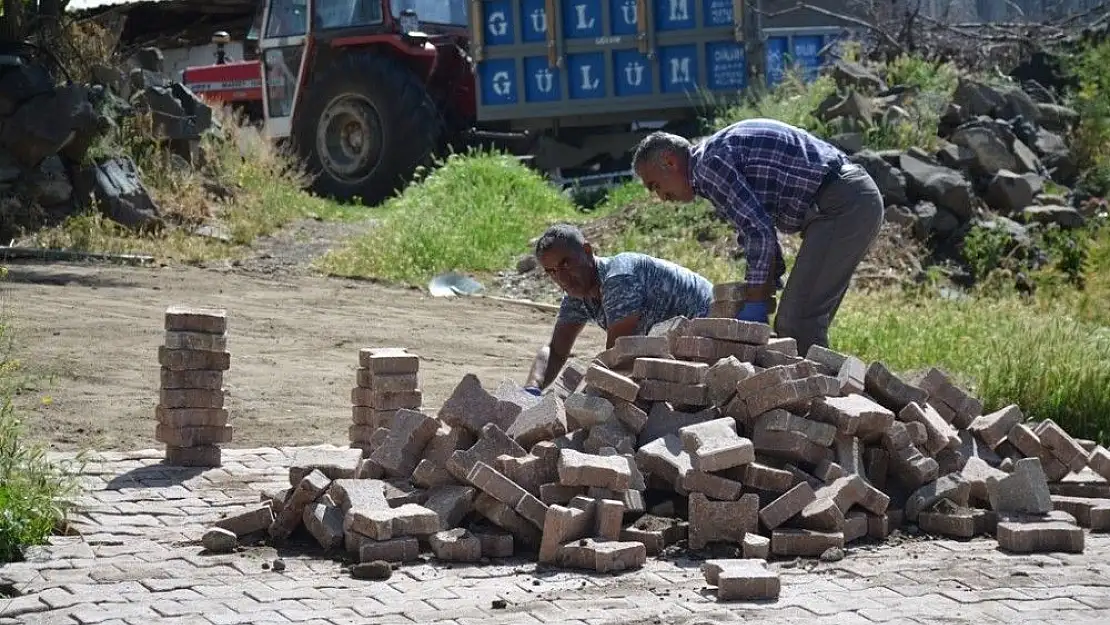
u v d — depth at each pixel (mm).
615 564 7430
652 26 25812
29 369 13117
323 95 28297
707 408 8594
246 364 14430
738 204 9562
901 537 8273
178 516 8617
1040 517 8406
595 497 7848
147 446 10789
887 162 20750
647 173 9812
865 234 9875
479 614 6656
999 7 29625
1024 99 23562
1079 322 15305
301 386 13508
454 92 29109
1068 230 20547
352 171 28094
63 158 22000
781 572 7480
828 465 8250
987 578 7301
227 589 7074
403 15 27859
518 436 8359
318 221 24906
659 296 9656
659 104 26031
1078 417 12250
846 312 16062
